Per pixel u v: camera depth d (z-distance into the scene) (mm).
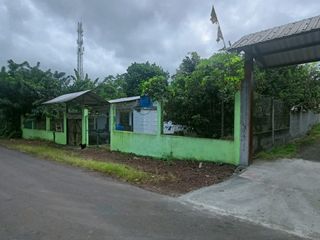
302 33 7832
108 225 5215
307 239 4809
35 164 11672
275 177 8375
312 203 6352
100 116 18734
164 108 12523
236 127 9938
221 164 10273
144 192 7430
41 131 22359
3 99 23234
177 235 4840
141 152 13508
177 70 14664
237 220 5566
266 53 9734
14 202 6512
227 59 10617
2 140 22766
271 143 12672
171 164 10977
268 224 5387
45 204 6375
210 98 11094
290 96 14883
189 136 11617
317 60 10375
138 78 33875
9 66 25250
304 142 14961
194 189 7684
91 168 10492
